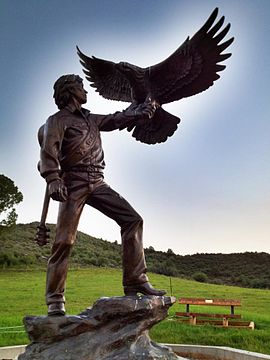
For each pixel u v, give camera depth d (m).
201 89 6.08
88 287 25.45
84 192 5.68
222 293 25.97
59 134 5.52
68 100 5.82
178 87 6.06
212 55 5.78
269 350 8.83
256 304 21.45
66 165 5.71
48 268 5.56
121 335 5.16
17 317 14.05
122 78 6.57
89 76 6.89
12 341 9.07
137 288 5.65
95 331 5.21
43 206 5.82
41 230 5.77
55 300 5.39
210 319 12.33
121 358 5.01
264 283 41.22
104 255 46.56
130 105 6.19
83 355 5.02
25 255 41.50
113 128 6.10
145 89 6.03
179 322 12.16
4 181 35.56
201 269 47.72
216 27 5.57
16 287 26.25
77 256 43.00
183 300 13.59
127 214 5.74
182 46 5.67
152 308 5.32
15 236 48.50
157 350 5.30
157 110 6.32
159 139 6.53
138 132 6.62
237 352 7.42
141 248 5.75
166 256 51.31
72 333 5.14
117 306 5.23
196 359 7.75
